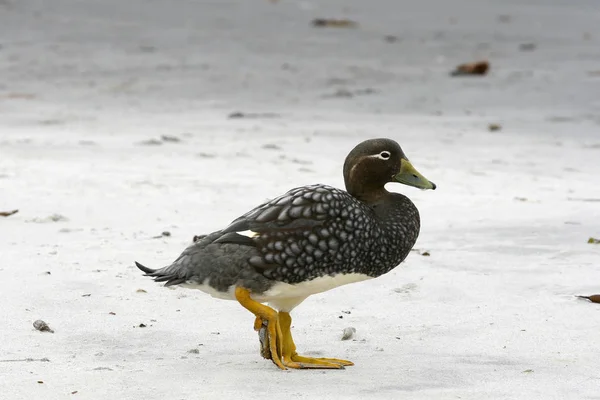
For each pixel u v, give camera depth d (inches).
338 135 892.0
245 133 885.8
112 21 1690.5
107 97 1103.6
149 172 687.7
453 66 1350.9
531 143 871.1
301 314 400.5
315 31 1651.1
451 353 350.0
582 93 1144.2
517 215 575.5
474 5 2075.5
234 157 758.5
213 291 331.9
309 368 330.0
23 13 1726.1
